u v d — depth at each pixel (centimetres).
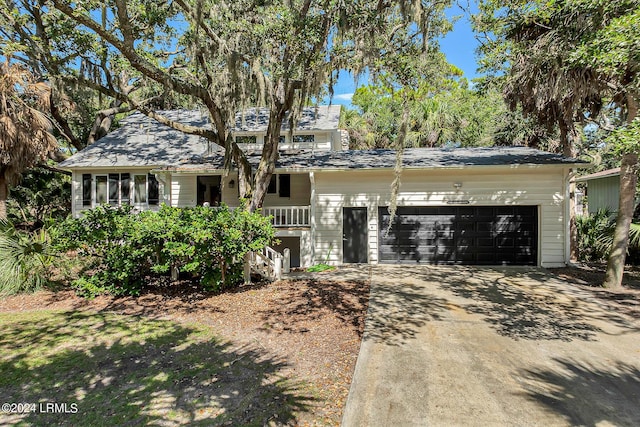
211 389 388
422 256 1133
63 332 565
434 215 1129
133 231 752
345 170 1101
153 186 1405
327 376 415
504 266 1095
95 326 593
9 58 973
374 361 452
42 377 419
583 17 746
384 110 2805
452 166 1059
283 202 1383
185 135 1590
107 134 1764
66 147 2192
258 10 888
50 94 1075
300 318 624
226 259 796
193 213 788
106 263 785
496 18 959
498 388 384
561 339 522
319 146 1512
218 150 1443
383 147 2888
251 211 1045
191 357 472
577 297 750
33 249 823
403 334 545
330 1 828
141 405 357
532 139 1688
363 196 1148
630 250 1112
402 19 866
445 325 584
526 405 351
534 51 864
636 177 810
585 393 374
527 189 1081
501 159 1134
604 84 834
